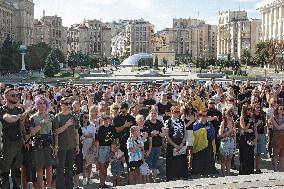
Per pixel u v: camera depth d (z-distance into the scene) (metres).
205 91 21.73
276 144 13.81
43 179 10.45
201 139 13.11
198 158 13.20
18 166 10.01
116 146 12.09
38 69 104.31
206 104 18.16
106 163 12.16
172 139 12.50
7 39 93.25
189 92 20.81
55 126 10.17
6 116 9.62
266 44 104.31
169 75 89.88
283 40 106.31
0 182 9.76
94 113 12.77
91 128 12.63
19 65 93.12
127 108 12.59
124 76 86.75
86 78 77.94
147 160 12.72
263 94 21.17
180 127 12.53
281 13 127.88
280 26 128.25
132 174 11.75
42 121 9.95
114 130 12.18
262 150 13.79
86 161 12.63
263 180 9.21
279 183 9.00
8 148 9.70
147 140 12.41
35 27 173.75
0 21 129.62
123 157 12.37
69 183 10.47
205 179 9.38
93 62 128.62
